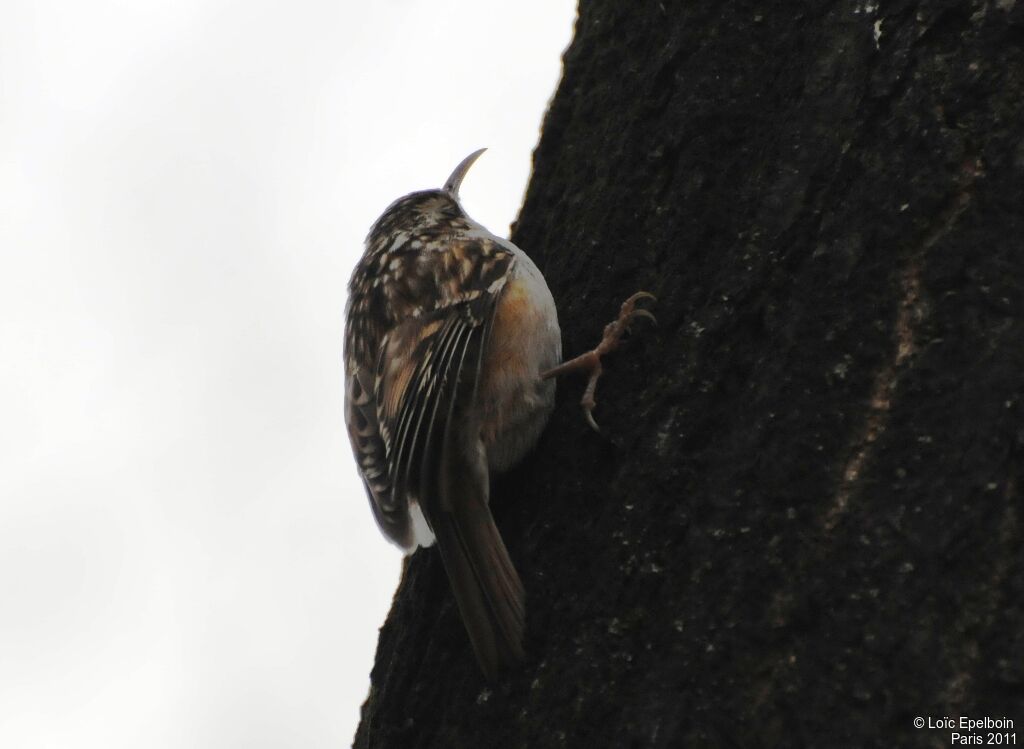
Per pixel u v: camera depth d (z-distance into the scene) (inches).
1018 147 171.0
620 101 244.8
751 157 211.8
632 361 211.3
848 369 172.4
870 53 194.4
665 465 189.0
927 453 160.1
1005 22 179.8
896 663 150.0
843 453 167.6
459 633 212.7
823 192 190.1
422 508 220.8
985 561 150.2
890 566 156.0
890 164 182.4
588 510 202.4
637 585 182.2
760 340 189.5
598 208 237.5
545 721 181.6
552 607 194.2
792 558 164.9
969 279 167.2
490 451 225.0
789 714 154.9
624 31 253.6
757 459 175.2
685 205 215.3
